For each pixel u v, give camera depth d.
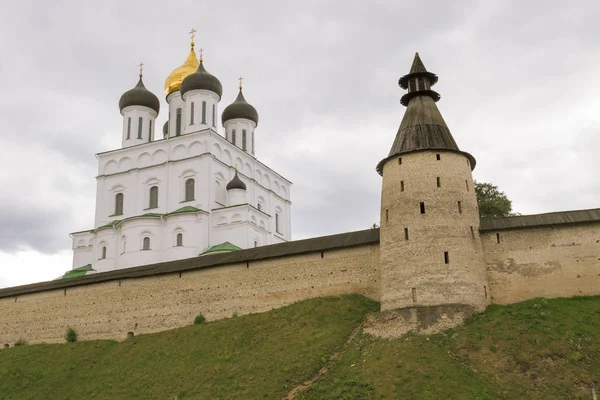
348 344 44.81
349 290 51.81
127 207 84.56
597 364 37.81
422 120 50.84
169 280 59.94
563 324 41.53
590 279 45.75
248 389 42.44
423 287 45.06
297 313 50.81
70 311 64.06
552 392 36.66
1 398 51.34
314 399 39.09
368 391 38.34
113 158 87.94
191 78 87.75
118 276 62.56
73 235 86.31
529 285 46.75
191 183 82.31
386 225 48.25
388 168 49.78
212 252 73.50
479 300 45.41
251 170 90.44
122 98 91.38
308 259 54.16
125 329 60.50
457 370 38.94
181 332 55.00
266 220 84.75
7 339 66.62
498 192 72.00
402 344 42.28
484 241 48.53
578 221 46.94
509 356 39.38
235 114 93.31
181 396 44.25
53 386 51.81
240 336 50.44
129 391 47.34
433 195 47.41
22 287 69.88
